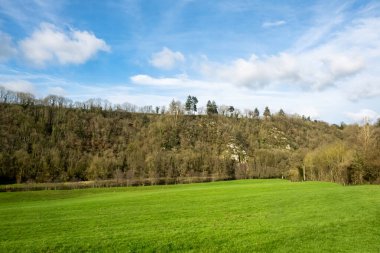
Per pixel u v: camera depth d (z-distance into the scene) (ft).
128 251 65.82
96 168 461.37
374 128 328.90
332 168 305.53
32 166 431.43
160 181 423.23
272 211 108.78
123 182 406.41
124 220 99.96
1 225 95.35
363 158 260.62
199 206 127.24
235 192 182.70
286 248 66.90
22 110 583.58
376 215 95.09
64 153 493.36
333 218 92.68
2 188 335.06
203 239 73.15
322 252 64.13
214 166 533.96
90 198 204.33
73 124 600.80
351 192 152.97
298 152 540.93
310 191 167.32
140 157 526.16
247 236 75.20
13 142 477.36
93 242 71.10
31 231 86.28
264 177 491.72
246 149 649.61
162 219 100.32
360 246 67.21
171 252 66.03
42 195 248.11
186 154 556.92
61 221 100.73
